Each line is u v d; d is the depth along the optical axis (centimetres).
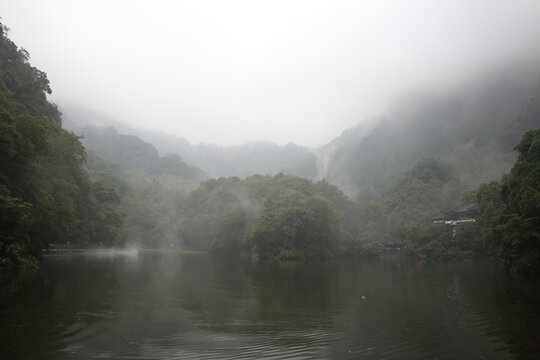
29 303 1883
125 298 2186
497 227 3644
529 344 1321
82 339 1303
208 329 1533
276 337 1426
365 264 6781
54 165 4809
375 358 1178
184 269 4591
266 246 8212
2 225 2783
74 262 4700
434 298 2427
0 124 2573
